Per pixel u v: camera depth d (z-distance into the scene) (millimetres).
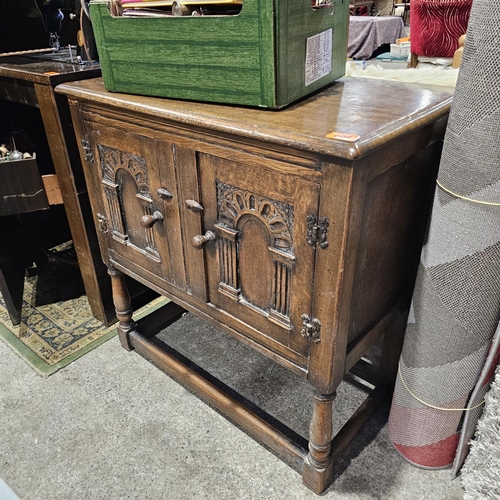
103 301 1688
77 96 1165
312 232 826
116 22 1026
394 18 4980
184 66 992
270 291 986
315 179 785
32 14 1682
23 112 1791
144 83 1068
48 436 1306
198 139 946
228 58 926
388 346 1296
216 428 1324
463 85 805
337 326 877
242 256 1010
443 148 888
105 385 1469
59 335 1690
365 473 1188
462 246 888
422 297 1008
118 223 1310
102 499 1146
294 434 1287
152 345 1497
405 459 1217
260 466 1216
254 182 890
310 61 979
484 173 816
